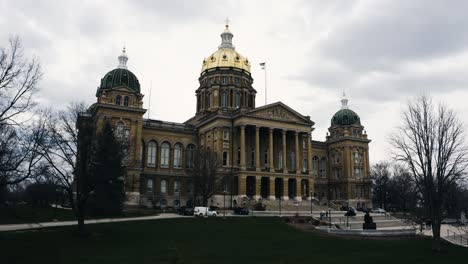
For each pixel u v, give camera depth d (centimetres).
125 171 6006
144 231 4994
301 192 9944
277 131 9938
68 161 4441
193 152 9500
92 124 4856
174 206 9600
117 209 6106
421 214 5691
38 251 3634
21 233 4478
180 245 4166
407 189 10088
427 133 4638
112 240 4344
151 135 9738
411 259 3838
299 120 9962
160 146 9794
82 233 4478
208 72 11150
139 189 8400
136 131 8619
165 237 4650
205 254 3716
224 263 3319
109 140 5016
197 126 10281
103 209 5947
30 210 6544
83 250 3756
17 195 7600
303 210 8694
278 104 9700
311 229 5806
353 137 12025
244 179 8944
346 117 12425
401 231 5703
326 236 5225
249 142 9750
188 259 3444
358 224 6731
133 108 8638
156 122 10031
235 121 9462
